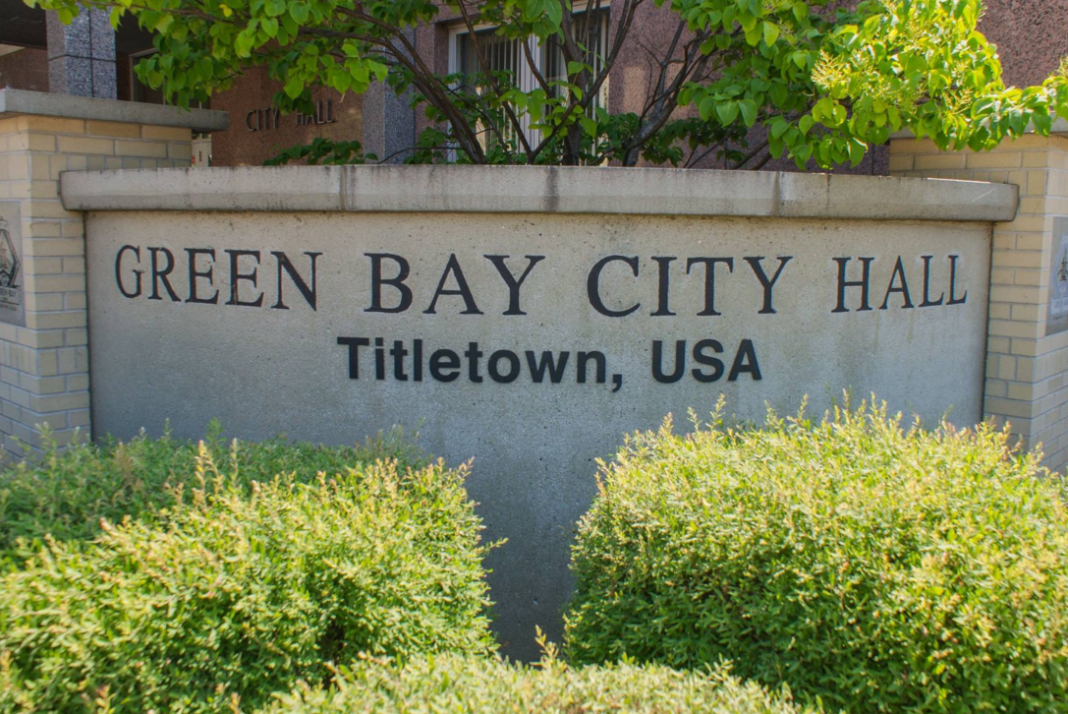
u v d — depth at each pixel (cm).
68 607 226
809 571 259
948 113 444
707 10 459
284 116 1113
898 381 504
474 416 461
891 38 433
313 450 378
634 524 298
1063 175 548
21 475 312
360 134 1011
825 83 434
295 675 261
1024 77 639
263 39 436
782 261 463
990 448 325
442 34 979
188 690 238
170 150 602
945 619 236
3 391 593
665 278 452
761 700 227
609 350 455
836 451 329
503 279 453
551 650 252
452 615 308
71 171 547
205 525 267
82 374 565
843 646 249
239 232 489
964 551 248
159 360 529
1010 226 540
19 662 218
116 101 568
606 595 301
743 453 331
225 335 500
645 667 256
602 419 458
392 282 461
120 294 544
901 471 299
